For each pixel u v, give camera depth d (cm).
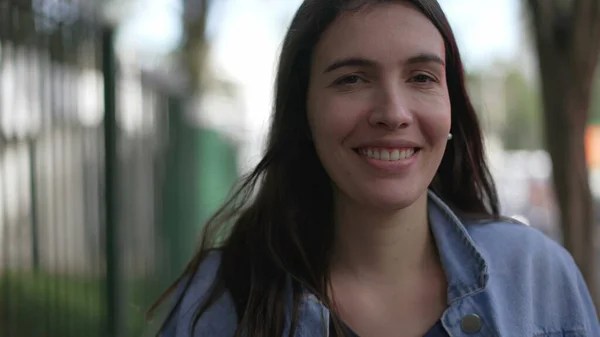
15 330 270
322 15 146
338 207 157
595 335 155
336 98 142
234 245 165
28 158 280
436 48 142
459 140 171
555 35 278
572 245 276
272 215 164
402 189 141
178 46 787
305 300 149
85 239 353
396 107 137
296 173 166
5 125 258
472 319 146
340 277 154
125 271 433
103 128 380
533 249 155
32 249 284
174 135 631
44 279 294
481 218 168
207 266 165
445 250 154
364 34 140
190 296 159
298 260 159
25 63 276
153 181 540
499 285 150
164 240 580
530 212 1516
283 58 161
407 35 139
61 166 314
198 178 789
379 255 151
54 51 305
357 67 140
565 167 278
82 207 348
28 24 278
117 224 386
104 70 377
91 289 357
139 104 490
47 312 296
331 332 147
